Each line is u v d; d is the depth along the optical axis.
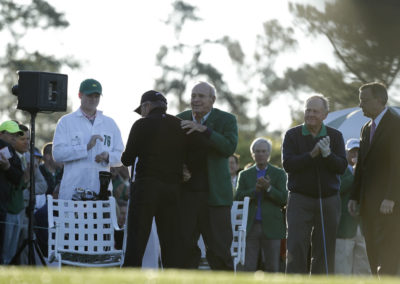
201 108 23.62
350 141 30.72
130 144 22.22
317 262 24.92
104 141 27.09
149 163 22.02
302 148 25.05
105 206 24.41
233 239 25.28
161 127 22.16
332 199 24.70
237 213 25.36
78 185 26.38
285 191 30.36
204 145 22.75
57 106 27.08
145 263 26.14
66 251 24.16
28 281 11.23
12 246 26.33
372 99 23.31
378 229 23.08
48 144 32.72
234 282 11.27
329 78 51.69
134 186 22.17
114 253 24.28
